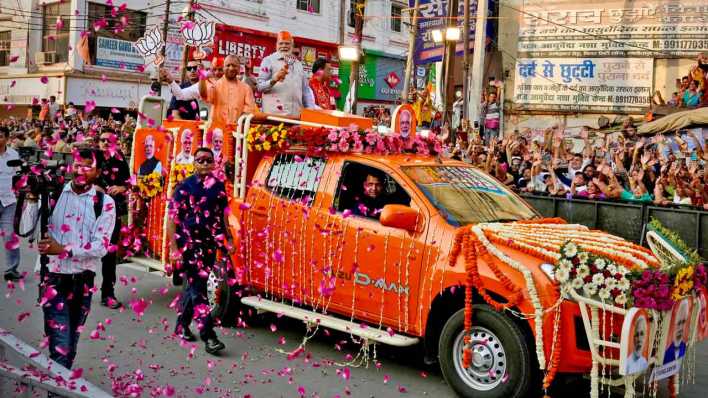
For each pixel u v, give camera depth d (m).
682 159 14.70
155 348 6.78
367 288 6.22
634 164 15.59
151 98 9.75
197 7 23.06
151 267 8.20
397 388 5.91
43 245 5.10
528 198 14.09
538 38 21.91
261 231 7.10
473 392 5.50
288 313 6.65
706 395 5.99
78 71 26.41
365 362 6.58
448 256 5.71
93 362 6.31
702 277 5.37
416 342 5.88
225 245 7.07
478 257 5.55
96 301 8.56
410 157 6.77
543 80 21.86
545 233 5.78
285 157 7.19
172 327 7.51
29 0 27.78
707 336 5.68
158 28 8.43
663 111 19.83
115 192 8.08
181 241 6.68
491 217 6.20
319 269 6.58
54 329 5.26
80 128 14.71
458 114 23.19
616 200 12.93
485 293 5.41
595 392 4.95
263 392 5.70
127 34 27.17
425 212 6.01
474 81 20.67
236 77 8.73
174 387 5.72
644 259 5.27
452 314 5.93
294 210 6.84
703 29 19.45
